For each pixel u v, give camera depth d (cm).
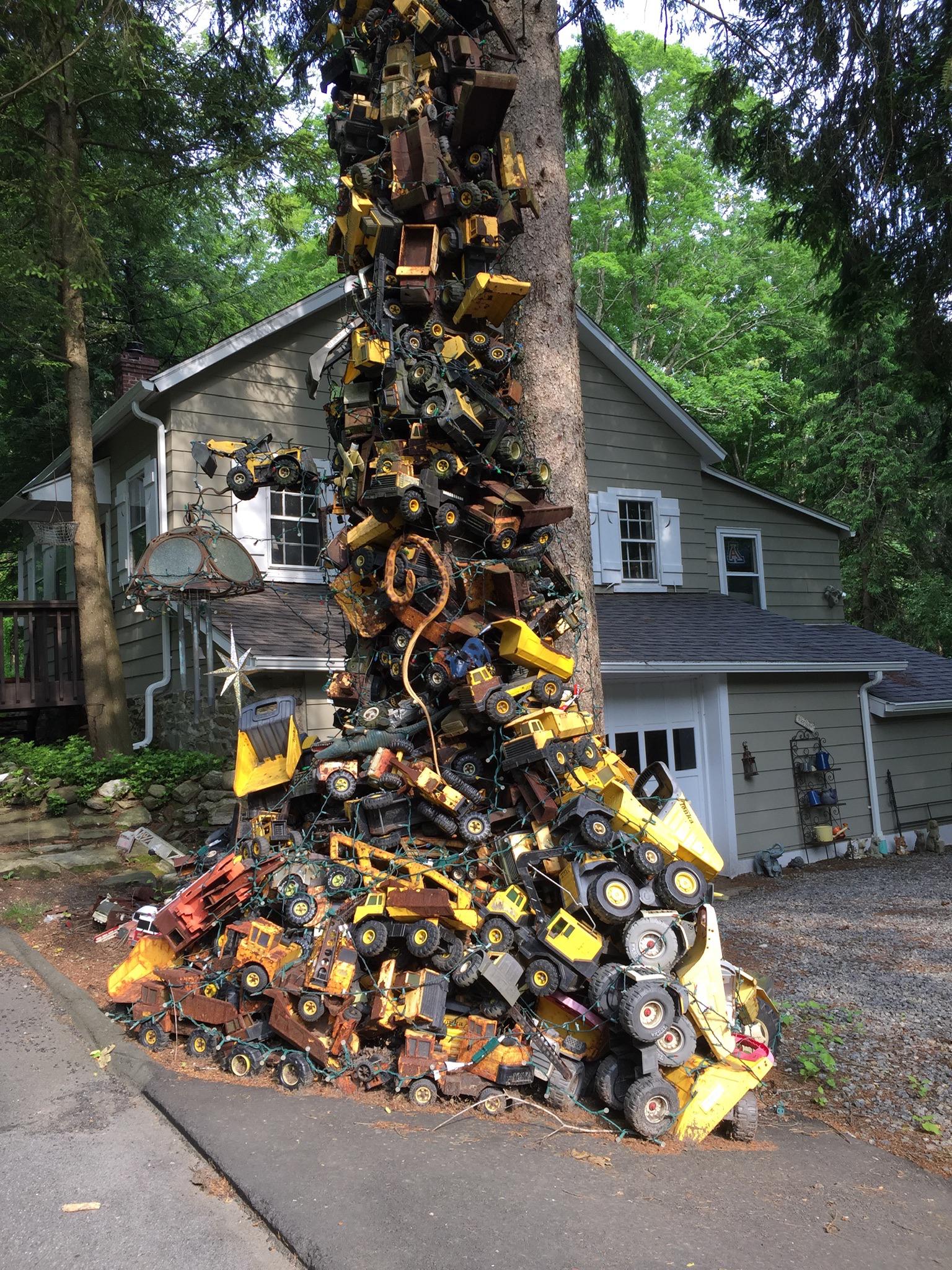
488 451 443
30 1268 255
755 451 2984
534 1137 337
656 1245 273
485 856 400
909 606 2495
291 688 982
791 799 1344
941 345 960
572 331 631
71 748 962
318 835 429
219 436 1088
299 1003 368
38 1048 403
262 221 1428
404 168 440
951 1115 423
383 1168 302
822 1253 280
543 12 643
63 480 1316
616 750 1225
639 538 1434
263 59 897
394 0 454
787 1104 430
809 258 2755
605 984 354
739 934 850
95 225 1155
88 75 988
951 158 843
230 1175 296
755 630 1373
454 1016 375
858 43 791
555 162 635
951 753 1602
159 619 1144
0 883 735
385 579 427
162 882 734
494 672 423
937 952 765
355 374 454
